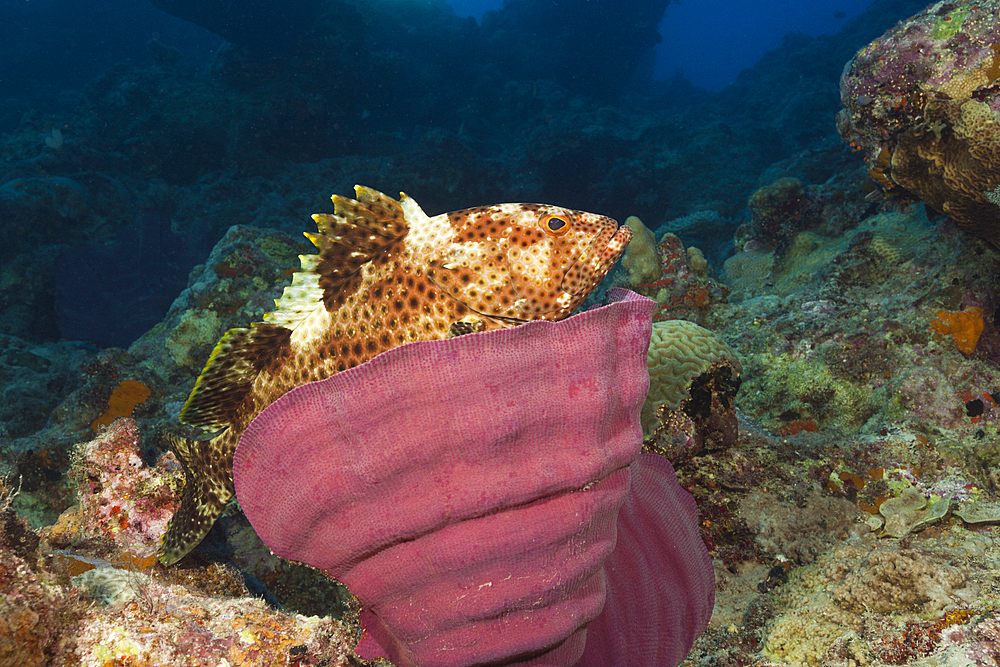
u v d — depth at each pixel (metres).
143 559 2.08
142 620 1.50
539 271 1.87
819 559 3.02
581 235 1.88
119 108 18.44
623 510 2.40
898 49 3.76
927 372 4.14
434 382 1.40
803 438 4.04
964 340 4.23
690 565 2.50
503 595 1.55
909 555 2.41
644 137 22.61
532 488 1.49
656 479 2.58
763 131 22.78
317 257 1.86
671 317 6.36
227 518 4.02
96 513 2.29
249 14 19.06
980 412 3.84
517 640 1.60
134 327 12.24
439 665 1.62
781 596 2.83
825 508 3.40
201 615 1.67
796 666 2.32
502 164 21.09
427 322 1.84
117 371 5.54
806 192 7.64
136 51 39.19
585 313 1.46
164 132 18.05
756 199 7.63
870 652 2.14
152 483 2.33
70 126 17.61
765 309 6.12
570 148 20.17
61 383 9.80
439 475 1.47
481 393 1.42
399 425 1.42
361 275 1.86
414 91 25.45
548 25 36.28
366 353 1.84
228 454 1.98
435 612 1.57
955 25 3.54
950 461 3.54
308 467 1.46
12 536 1.39
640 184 20.41
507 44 34.47
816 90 24.80
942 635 2.04
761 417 5.11
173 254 13.19
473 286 1.85
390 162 18.47
